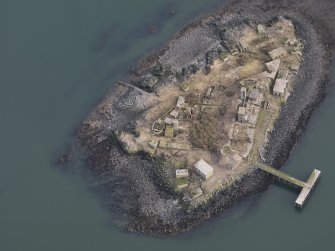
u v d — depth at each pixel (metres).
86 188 152.00
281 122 158.50
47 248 139.50
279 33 182.62
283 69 169.50
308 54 175.88
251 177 147.25
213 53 177.62
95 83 180.88
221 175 146.38
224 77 170.00
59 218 146.00
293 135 156.25
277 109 160.25
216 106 160.62
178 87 170.25
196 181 145.75
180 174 146.00
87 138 163.62
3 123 172.50
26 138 167.62
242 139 152.25
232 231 139.00
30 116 174.00
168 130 155.38
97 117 168.38
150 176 149.88
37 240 141.50
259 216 141.50
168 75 174.12
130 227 141.88
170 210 142.62
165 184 146.62
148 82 172.00
